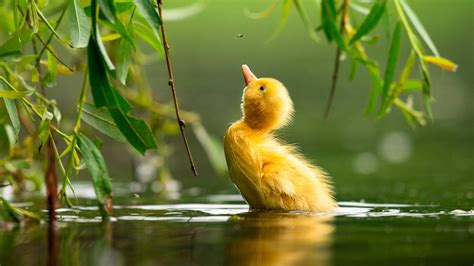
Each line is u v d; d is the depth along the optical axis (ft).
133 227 30.30
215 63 87.92
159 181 49.24
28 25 33.22
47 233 29.30
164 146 50.55
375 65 38.86
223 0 96.48
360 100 83.35
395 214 33.65
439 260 23.24
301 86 85.30
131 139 29.66
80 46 29.66
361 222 30.94
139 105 50.34
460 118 77.66
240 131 37.91
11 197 42.65
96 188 30.86
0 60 31.78
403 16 35.40
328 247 25.32
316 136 69.46
